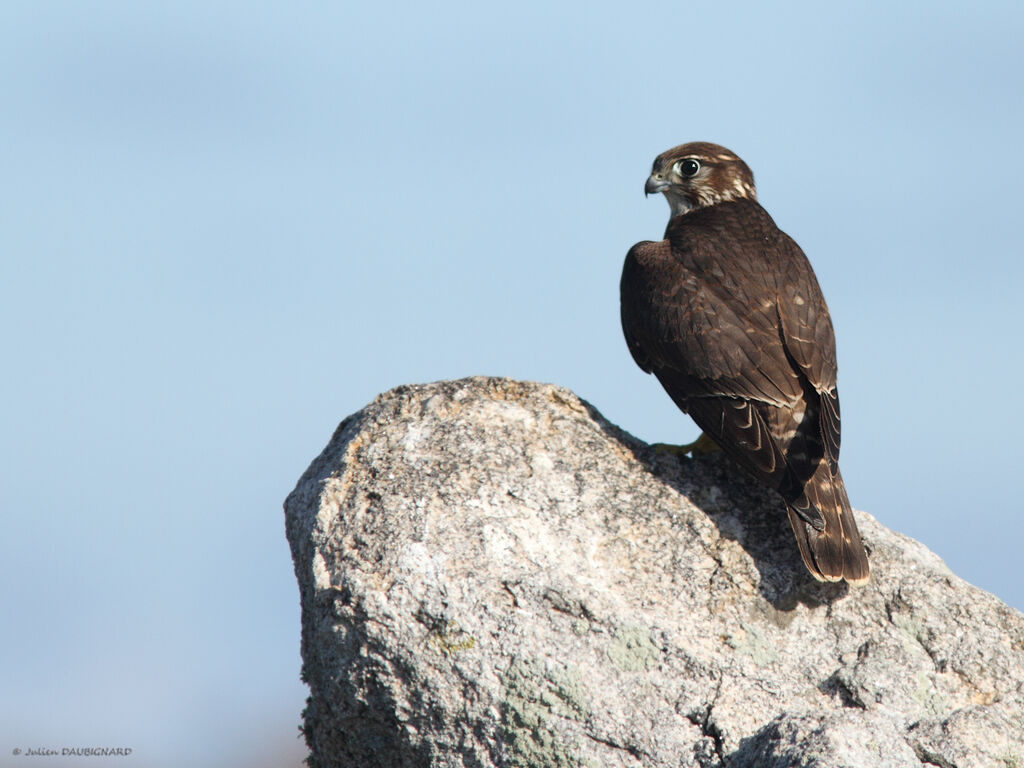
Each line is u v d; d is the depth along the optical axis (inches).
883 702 372.8
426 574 374.0
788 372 455.5
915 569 411.5
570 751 358.9
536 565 382.6
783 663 384.2
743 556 406.9
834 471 432.1
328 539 393.7
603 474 423.5
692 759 355.6
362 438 427.5
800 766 316.5
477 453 415.8
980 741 346.9
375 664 369.4
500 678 363.6
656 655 371.9
